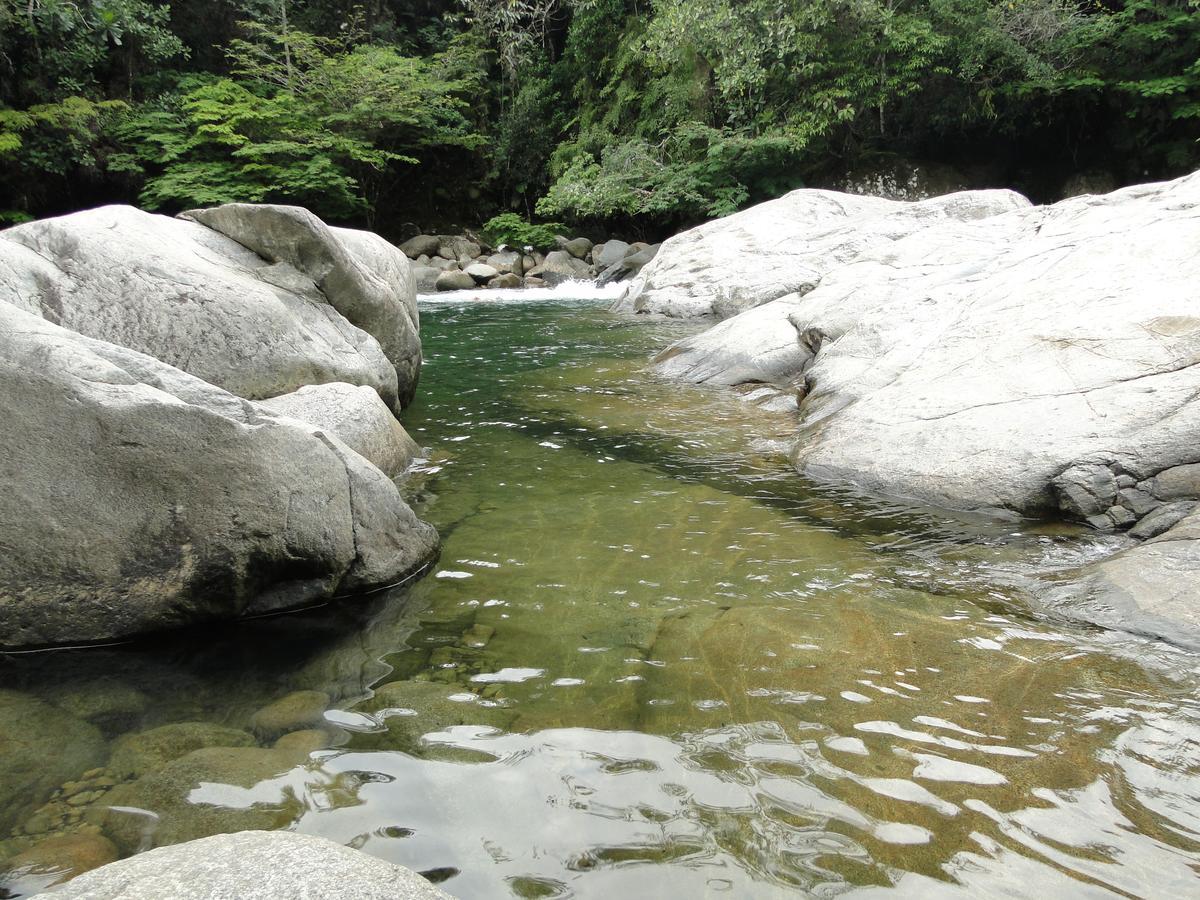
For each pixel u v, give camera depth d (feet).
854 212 45.47
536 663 8.84
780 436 18.80
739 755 7.13
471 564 11.73
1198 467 12.54
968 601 10.32
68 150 67.97
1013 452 13.94
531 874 5.77
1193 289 15.42
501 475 16.16
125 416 9.64
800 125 67.77
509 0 83.76
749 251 43.75
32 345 9.70
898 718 7.68
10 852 5.87
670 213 76.48
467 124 85.30
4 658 9.12
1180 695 8.06
